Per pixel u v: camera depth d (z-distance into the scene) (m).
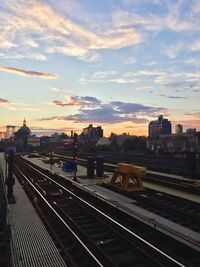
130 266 8.83
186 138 108.50
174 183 21.89
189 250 9.44
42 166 43.28
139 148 114.31
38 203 17.38
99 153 55.22
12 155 17.64
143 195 18.95
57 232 11.98
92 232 11.88
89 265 8.88
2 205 13.05
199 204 15.73
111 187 21.39
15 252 9.03
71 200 18.14
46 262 8.34
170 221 12.41
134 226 12.44
